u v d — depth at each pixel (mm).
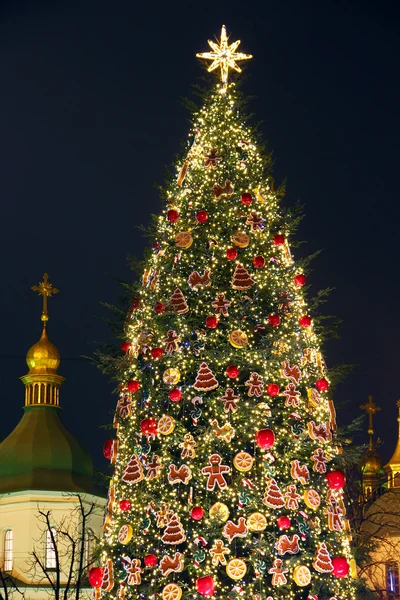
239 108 31969
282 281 30109
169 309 29375
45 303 62562
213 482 27312
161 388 29578
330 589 28969
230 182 30219
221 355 28812
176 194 31109
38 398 59875
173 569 27359
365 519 46094
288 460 28922
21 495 55531
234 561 27016
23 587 51969
